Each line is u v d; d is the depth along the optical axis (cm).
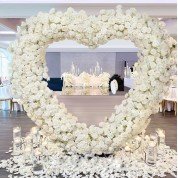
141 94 256
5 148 346
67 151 292
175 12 334
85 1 304
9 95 621
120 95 349
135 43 264
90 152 273
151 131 451
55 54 959
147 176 248
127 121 261
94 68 912
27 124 504
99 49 841
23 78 256
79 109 339
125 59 950
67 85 492
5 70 1196
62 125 259
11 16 336
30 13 335
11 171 260
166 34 261
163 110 615
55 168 260
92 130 264
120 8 257
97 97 342
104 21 252
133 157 291
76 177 244
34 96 255
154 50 250
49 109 258
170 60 256
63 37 264
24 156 291
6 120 545
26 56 253
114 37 258
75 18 251
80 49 844
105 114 339
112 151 274
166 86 266
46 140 329
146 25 254
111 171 254
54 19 250
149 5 326
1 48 1088
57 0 303
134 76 269
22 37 256
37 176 247
